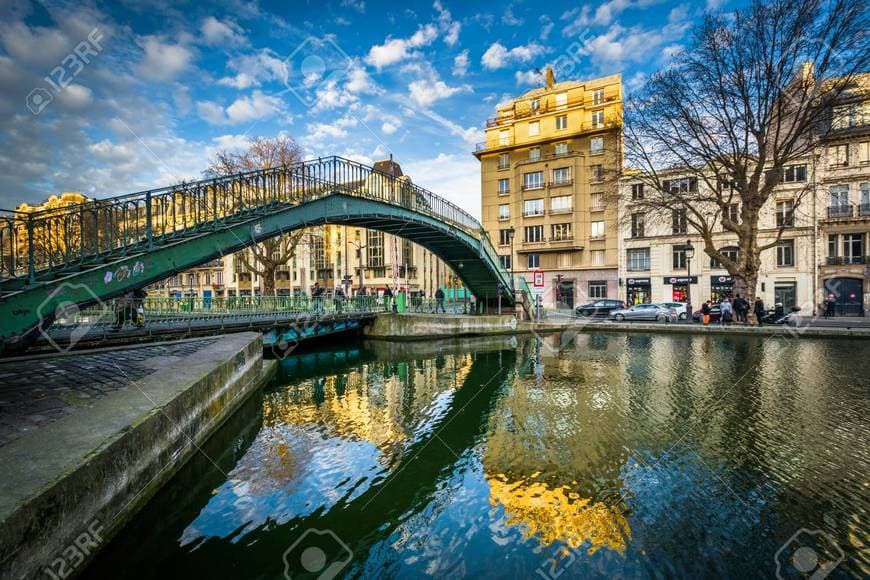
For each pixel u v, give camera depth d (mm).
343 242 51688
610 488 5180
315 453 6602
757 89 18734
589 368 12477
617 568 3740
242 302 16141
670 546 4016
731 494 4906
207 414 6617
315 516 4762
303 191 13297
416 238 22094
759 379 10328
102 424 4254
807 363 12305
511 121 41438
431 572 3797
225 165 24453
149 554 4066
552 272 38406
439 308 27078
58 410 4695
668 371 11664
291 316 17672
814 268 28641
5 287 6711
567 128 38688
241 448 6824
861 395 8727
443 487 5398
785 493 4879
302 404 9539
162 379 6223
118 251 8688
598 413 8055
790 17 17312
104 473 3664
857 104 17891
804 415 7492
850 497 4766
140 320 12289
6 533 2527
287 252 26516
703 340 18109
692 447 6250
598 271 36625
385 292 24969
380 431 7625
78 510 3293
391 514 4777
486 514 4738
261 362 11953
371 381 12055
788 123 23906
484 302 30406
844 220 27641
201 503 5051
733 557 3811
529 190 39312
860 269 27500
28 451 3572
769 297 29938
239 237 11023
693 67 19625
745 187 20078
